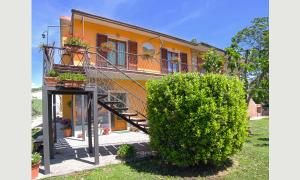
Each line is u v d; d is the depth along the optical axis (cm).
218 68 1408
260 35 1456
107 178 646
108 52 1432
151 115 758
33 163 644
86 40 1374
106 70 1252
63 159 848
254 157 837
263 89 1330
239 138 734
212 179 640
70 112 1538
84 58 980
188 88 688
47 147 683
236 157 838
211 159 693
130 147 847
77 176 671
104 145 1084
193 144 681
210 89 695
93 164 770
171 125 702
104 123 1477
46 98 698
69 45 940
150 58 1645
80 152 956
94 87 780
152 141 765
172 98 695
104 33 1454
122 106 987
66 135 1374
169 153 709
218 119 679
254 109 2975
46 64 826
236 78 768
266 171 687
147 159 828
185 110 683
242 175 662
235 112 717
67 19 1540
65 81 723
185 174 679
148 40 1672
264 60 1295
